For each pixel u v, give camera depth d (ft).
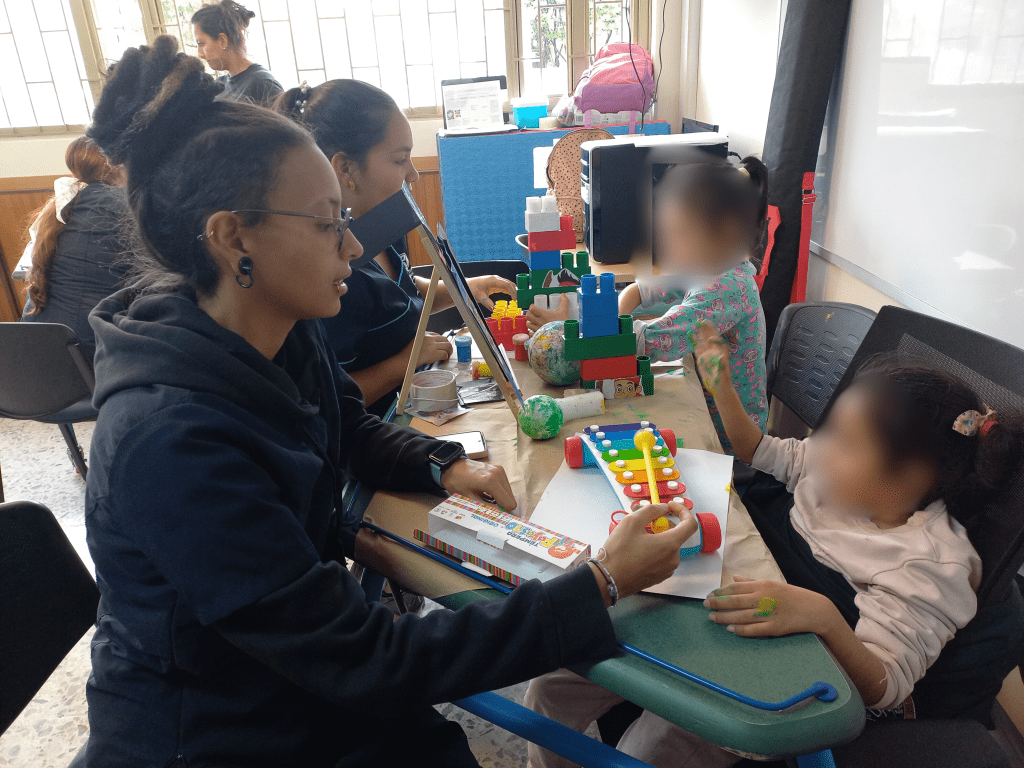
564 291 5.40
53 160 12.42
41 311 7.48
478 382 4.67
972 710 3.09
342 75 13.14
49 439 9.82
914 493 3.13
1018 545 2.79
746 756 2.07
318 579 2.33
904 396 3.05
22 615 3.01
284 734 2.60
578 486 3.29
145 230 2.54
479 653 2.32
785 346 5.31
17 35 12.06
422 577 2.86
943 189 4.96
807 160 6.98
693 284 4.82
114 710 2.59
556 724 2.63
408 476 3.41
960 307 4.84
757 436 4.26
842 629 2.44
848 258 6.61
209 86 2.42
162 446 2.23
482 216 11.38
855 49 6.34
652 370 4.69
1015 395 3.08
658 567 2.49
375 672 2.29
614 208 7.42
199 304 2.69
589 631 2.35
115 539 2.38
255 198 2.39
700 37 11.88
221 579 2.20
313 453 2.83
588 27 12.91
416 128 13.12
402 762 2.84
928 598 2.80
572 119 11.68
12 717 2.97
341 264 2.68
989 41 4.36
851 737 2.07
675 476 3.07
